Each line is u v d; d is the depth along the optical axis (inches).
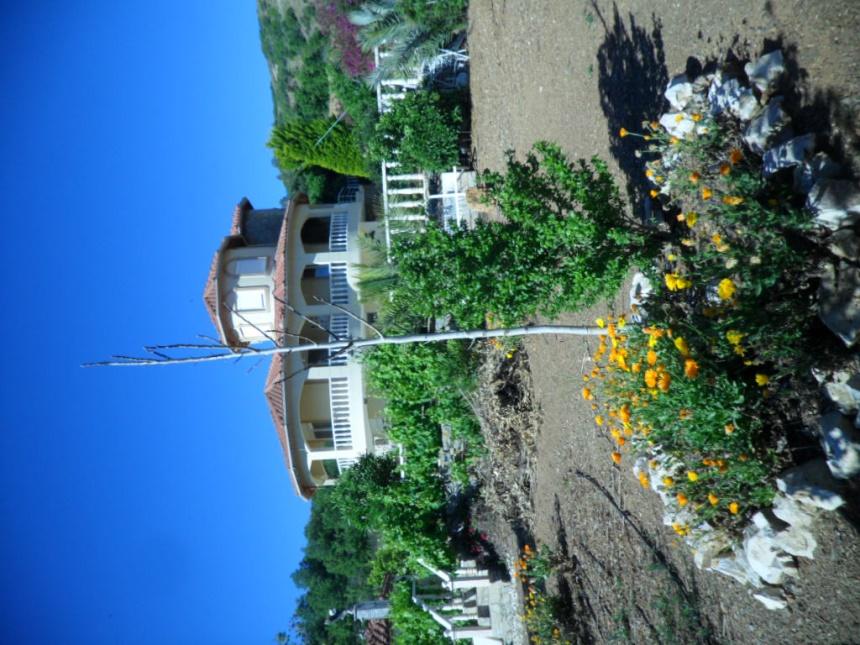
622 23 263.0
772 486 158.9
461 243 217.6
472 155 550.9
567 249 213.6
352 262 612.7
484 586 451.2
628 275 253.3
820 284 147.6
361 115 713.0
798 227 146.3
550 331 203.9
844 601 140.9
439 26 572.4
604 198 211.9
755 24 178.5
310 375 598.9
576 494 294.5
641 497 236.7
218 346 170.6
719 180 181.2
